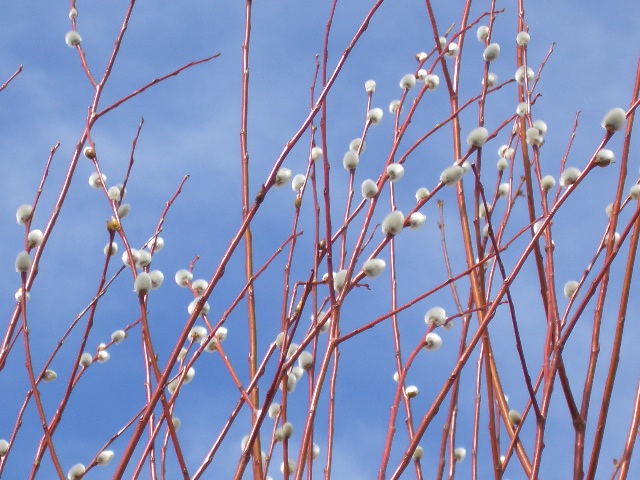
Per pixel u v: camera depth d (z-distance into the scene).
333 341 1.55
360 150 1.71
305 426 1.56
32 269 1.60
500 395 1.69
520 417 1.68
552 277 1.63
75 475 1.61
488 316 1.55
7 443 1.61
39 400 1.52
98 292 1.59
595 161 1.54
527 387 1.55
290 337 1.53
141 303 1.54
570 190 1.55
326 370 1.55
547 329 1.61
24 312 1.53
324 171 1.55
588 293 1.57
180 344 1.50
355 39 1.60
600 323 1.60
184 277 1.71
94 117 1.68
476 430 1.70
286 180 1.62
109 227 1.59
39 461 1.56
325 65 1.60
